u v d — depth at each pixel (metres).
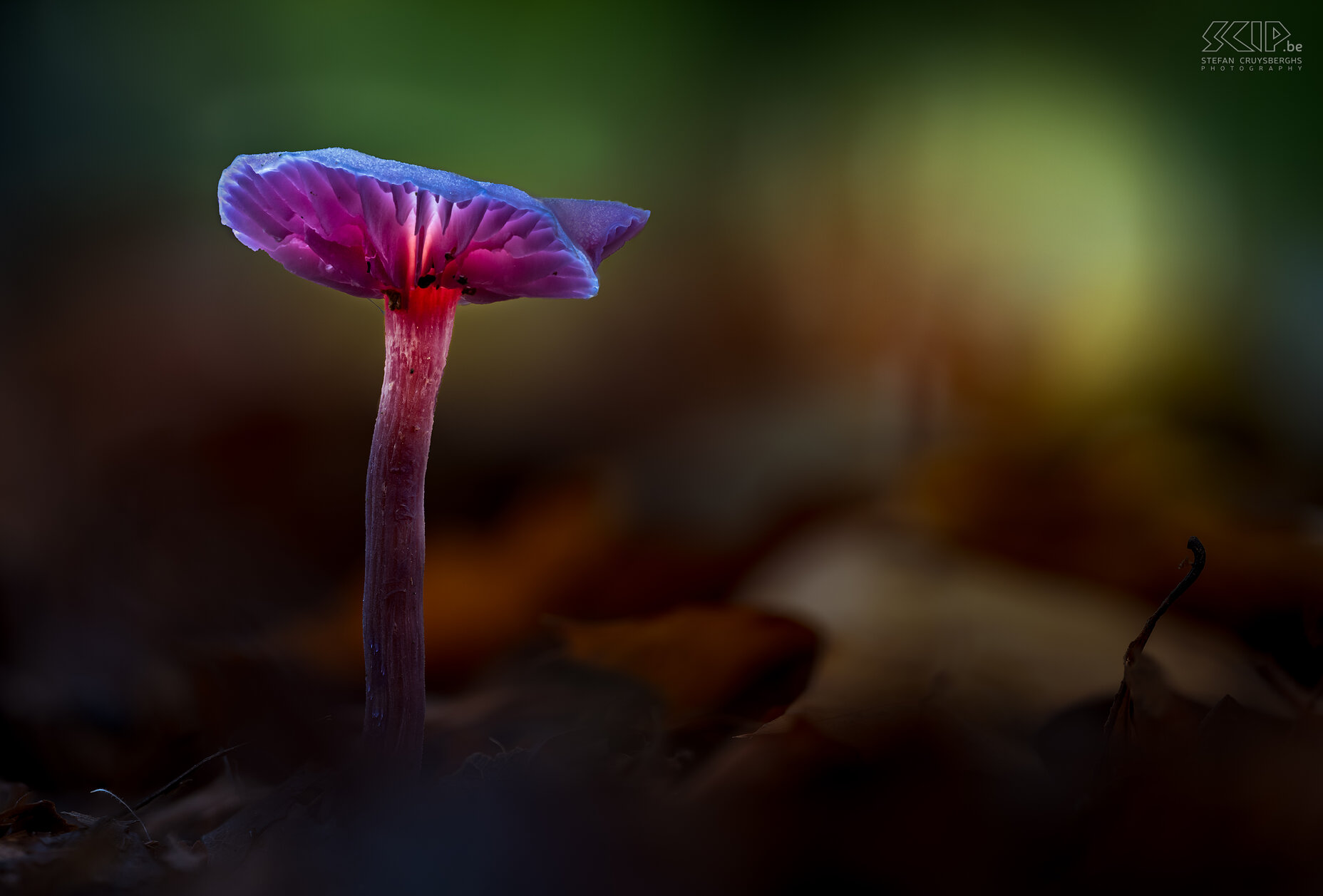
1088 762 0.25
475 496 0.53
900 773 0.24
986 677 0.27
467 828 0.24
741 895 0.23
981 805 0.24
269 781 0.27
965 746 0.25
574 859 0.23
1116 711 0.24
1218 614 0.32
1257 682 0.27
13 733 0.30
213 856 0.24
